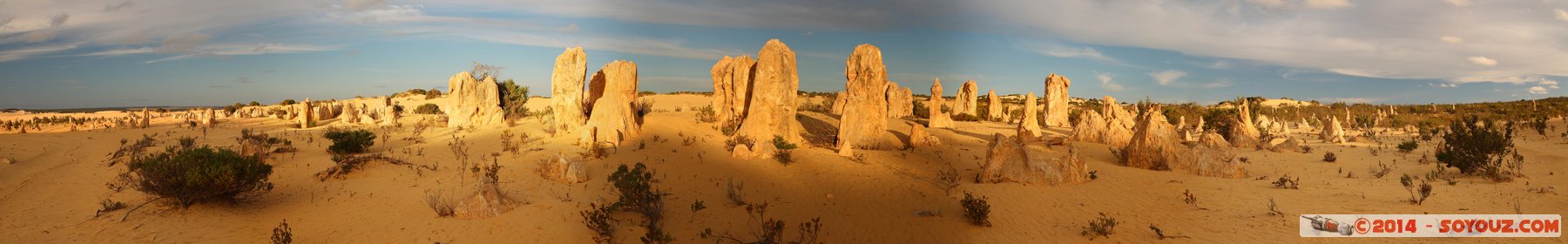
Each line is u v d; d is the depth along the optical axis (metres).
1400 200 18.22
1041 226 15.80
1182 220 16.16
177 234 14.45
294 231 15.09
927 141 33.97
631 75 34.28
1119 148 33.00
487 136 33.72
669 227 15.98
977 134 42.41
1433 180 22.52
